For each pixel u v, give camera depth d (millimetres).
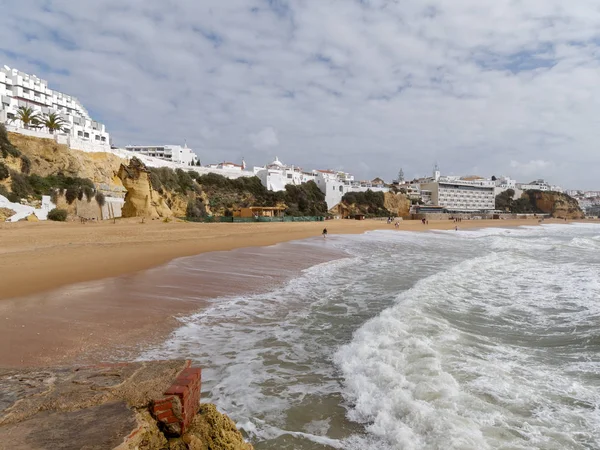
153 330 8562
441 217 111812
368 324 8977
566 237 49062
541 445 4355
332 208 96188
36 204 39562
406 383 5742
